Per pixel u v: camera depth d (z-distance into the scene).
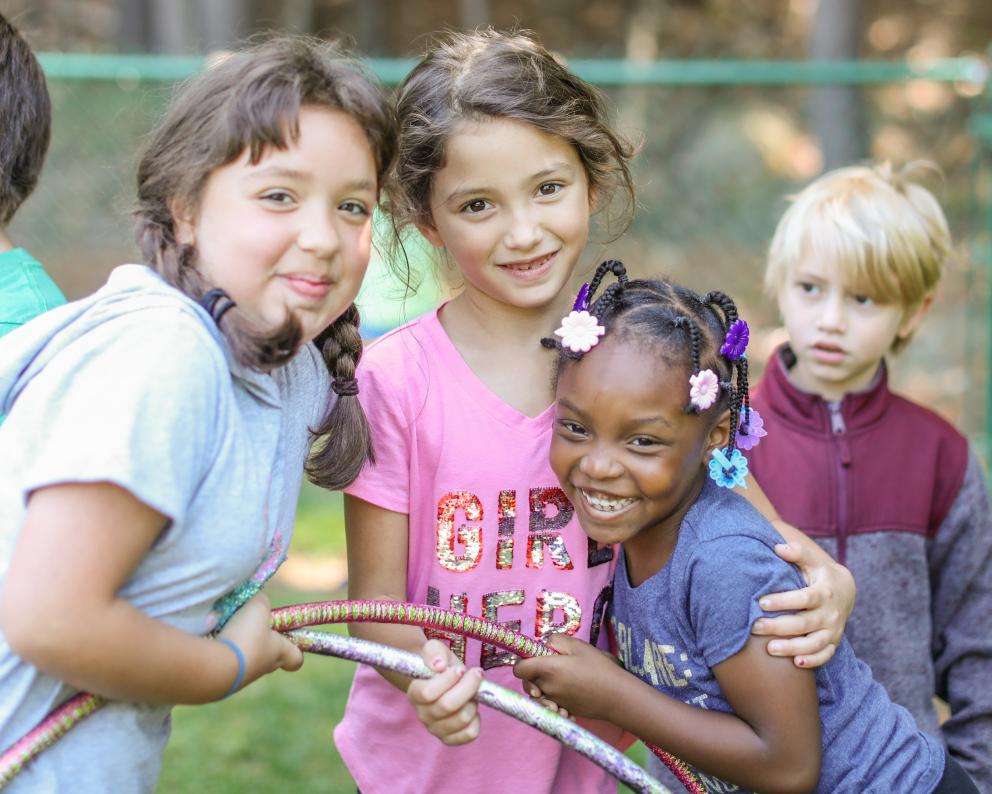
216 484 1.74
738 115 9.56
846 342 2.93
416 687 1.98
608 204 2.53
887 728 2.24
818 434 2.96
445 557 2.32
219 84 1.82
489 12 13.95
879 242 2.90
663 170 8.32
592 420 2.09
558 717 2.02
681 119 8.77
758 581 2.10
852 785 2.18
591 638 2.37
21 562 1.60
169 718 1.92
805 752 2.09
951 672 2.95
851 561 2.89
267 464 1.86
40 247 7.32
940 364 8.12
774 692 2.08
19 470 1.71
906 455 2.94
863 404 2.97
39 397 1.71
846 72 5.96
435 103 2.22
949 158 8.23
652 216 8.14
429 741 2.38
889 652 2.86
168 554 1.71
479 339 2.36
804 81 5.96
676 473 2.10
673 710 2.12
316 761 4.04
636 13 13.94
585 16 13.97
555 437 2.18
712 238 8.12
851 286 2.93
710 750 2.09
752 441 2.30
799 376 3.07
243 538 1.76
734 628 2.09
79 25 13.21
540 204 2.22
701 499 2.22
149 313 1.72
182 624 1.77
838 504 2.91
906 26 13.51
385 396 2.30
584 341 2.10
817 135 8.42
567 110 2.23
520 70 2.22
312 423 2.08
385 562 2.32
